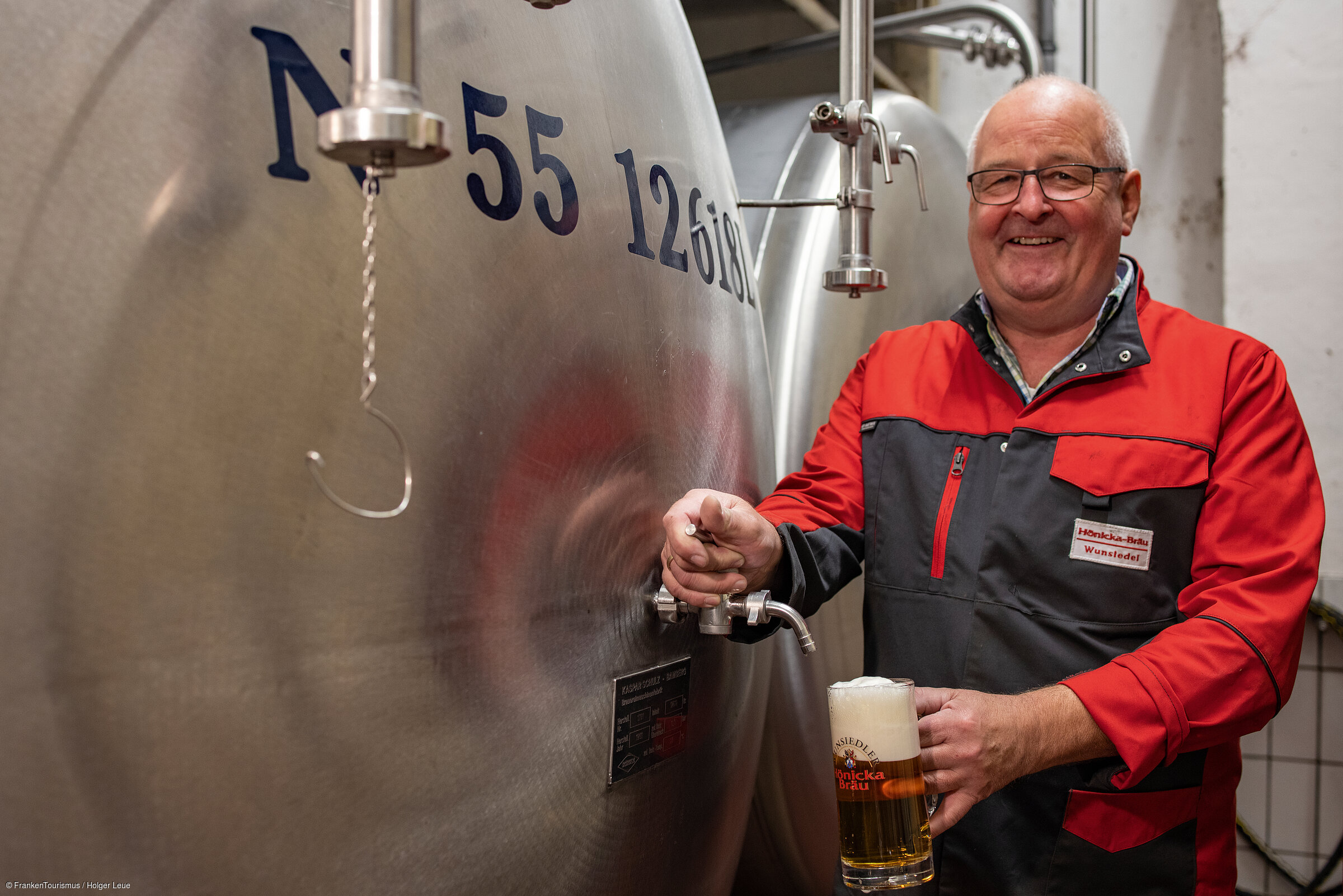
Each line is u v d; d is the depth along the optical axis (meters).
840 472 1.32
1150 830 1.09
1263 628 1.01
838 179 1.62
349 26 0.62
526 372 0.70
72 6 0.50
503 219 0.69
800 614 1.10
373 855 0.60
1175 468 1.11
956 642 1.17
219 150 0.54
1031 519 1.15
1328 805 2.45
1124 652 1.11
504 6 0.74
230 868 0.53
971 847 1.15
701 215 0.98
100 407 0.49
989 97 3.22
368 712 0.59
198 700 0.51
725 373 0.99
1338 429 2.47
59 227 0.48
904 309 1.74
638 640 0.82
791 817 1.49
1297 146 2.50
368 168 0.49
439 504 0.63
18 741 0.46
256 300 0.54
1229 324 2.56
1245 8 2.53
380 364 0.60
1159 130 2.95
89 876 0.49
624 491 0.81
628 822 0.82
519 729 0.69
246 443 0.53
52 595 0.47
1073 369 1.18
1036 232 1.20
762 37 3.12
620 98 0.86
